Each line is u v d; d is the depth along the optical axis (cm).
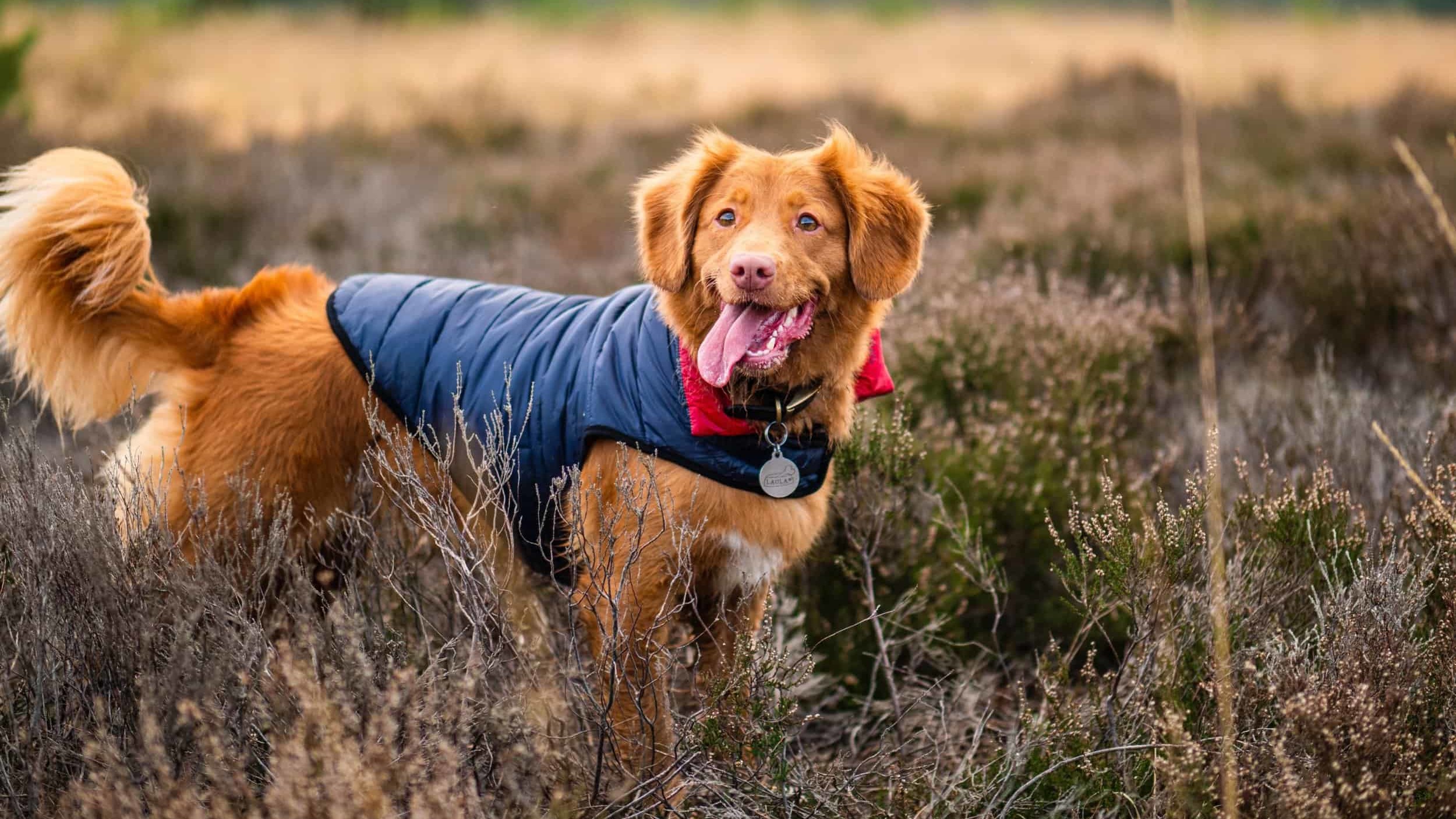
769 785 286
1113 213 776
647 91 1839
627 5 3441
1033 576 396
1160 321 531
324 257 802
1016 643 389
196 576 275
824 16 3691
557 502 287
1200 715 281
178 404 339
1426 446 363
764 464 296
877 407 434
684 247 311
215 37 2406
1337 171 936
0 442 307
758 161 317
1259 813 246
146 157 996
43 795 241
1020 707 311
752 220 307
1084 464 411
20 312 340
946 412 453
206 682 244
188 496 301
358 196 933
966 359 459
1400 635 274
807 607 379
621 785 279
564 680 293
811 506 316
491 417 308
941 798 279
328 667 246
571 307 331
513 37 2784
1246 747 265
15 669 260
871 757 308
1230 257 646
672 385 297
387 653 278
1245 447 432
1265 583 302
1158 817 262
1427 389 474
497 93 1527
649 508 293
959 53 2722
